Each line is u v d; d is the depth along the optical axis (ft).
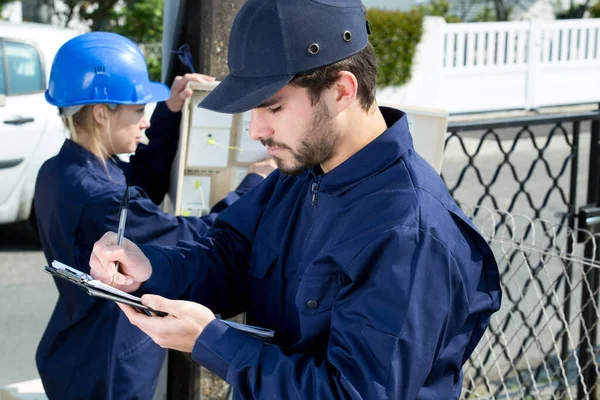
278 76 4.85
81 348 7.90
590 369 10.80
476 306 5.24
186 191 8.44
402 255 4.86
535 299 15.19
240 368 5.06
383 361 4.76
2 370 14.12
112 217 7.72
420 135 7.93
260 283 5.91
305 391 4.87
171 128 8.80
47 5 38.29
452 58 40.16
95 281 5.16
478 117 39.68
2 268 19.58
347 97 4.99
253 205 6.26
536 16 61.52
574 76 42.57
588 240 9.82
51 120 19.51
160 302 5.23
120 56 7.99
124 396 7.84
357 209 5.14
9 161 19.02
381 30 37.27
